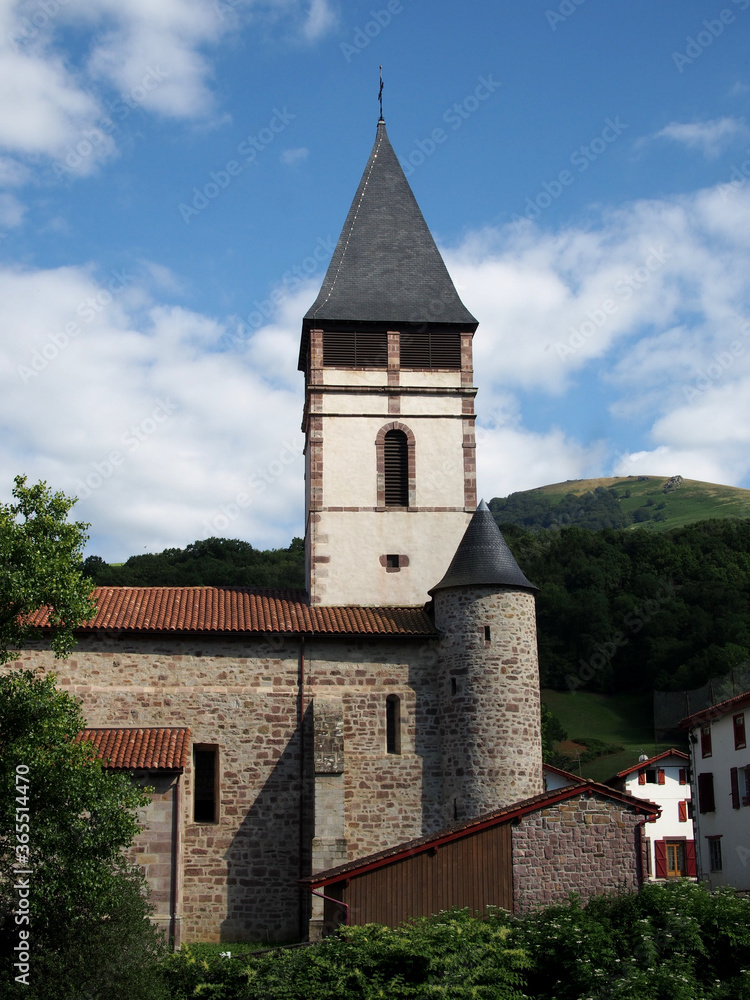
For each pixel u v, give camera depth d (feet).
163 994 66.80
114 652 101.81
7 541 71.20
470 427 119.75
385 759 103.30
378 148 132.57
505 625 103.91
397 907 75.61
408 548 115.65
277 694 103.30
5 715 69.56
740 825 119.44
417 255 125.59
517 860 77.30
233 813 99.96
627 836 78.64
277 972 66.85
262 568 219.00
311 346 119.96
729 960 65.00
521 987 62.69
